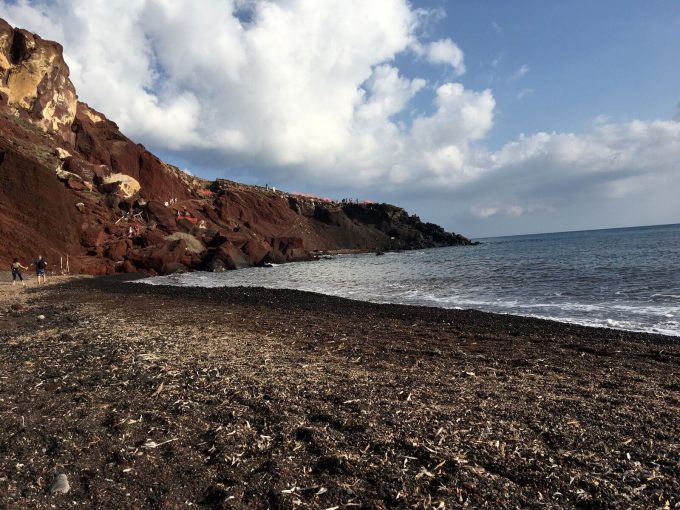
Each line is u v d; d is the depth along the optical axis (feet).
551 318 46.65
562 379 22.91
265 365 25.26
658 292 58.80
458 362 27.07
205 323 43.16
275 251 196.95
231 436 15.65
